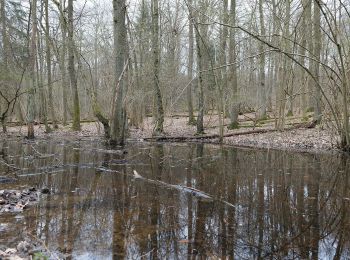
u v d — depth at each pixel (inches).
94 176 332.8
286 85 660.7
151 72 872.9
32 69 676.7
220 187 289.4
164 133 763.4
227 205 237.3
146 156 471.5
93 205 232.4
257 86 1141.7
